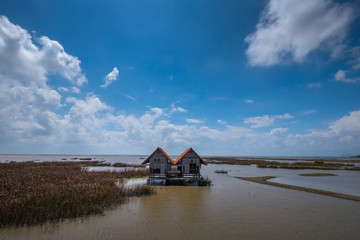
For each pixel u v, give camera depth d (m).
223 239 8.59
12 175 21.95
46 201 11.53
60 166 37.72
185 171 23.53
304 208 13.52
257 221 10.88
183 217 11.41
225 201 15.30
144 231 9.34
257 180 26.91
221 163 66.19
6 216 9.65
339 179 28.64
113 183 18.55
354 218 11.52
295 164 61.84
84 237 8.60
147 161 23.59
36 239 8.33
